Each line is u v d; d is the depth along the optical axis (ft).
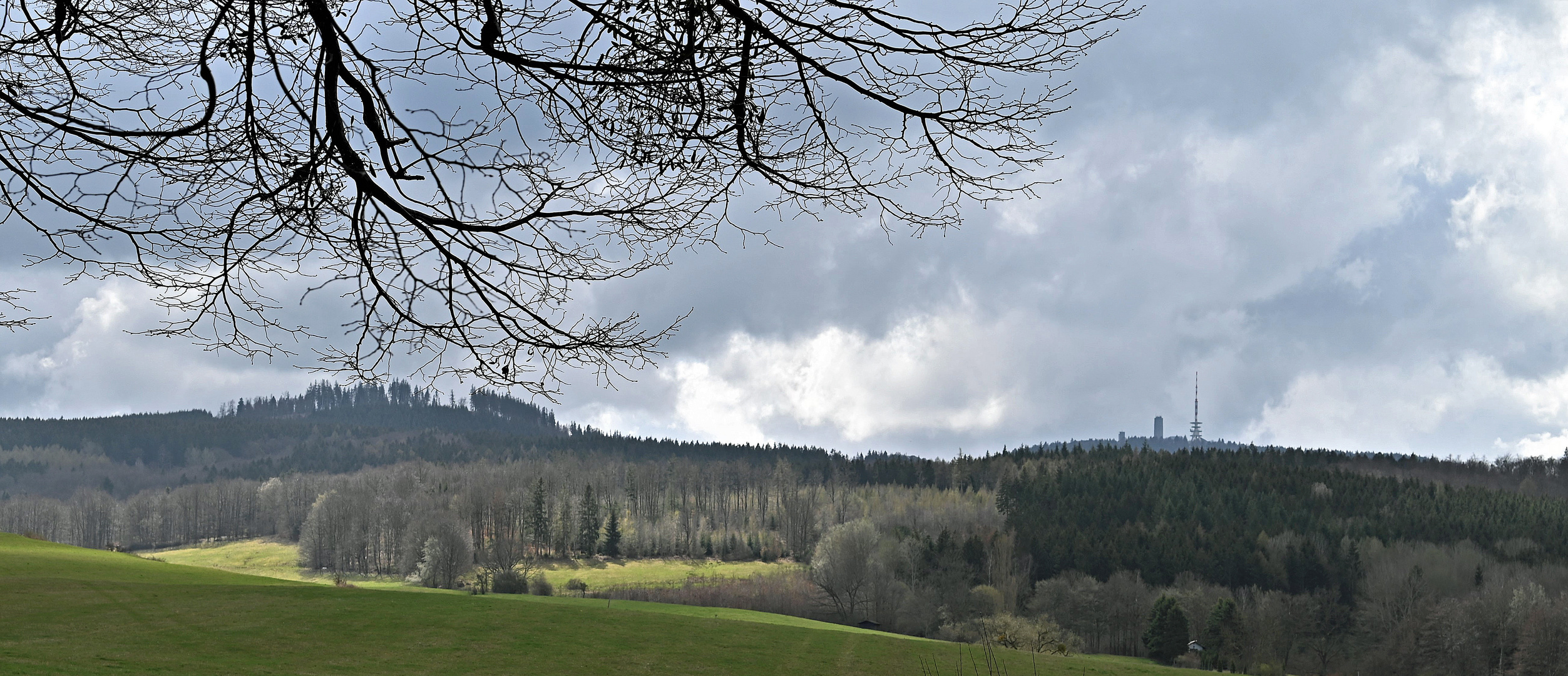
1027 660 106.93
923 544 290.97
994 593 246.06
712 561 381.81
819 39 12.96
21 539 180.96
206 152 12.74
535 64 12.55
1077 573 287.07
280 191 12.77
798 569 355.15
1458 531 324.60
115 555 171.32
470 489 423.64
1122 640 248.52
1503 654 207.92
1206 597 254.27
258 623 94.17
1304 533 329.31
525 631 99.81
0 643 76.79
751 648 101.30
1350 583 284.41
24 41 12.99
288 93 12.62
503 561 310.24
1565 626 198.70
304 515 493.77
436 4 12.37
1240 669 217.36
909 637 134.10
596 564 372.38
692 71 12.78
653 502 490.90
